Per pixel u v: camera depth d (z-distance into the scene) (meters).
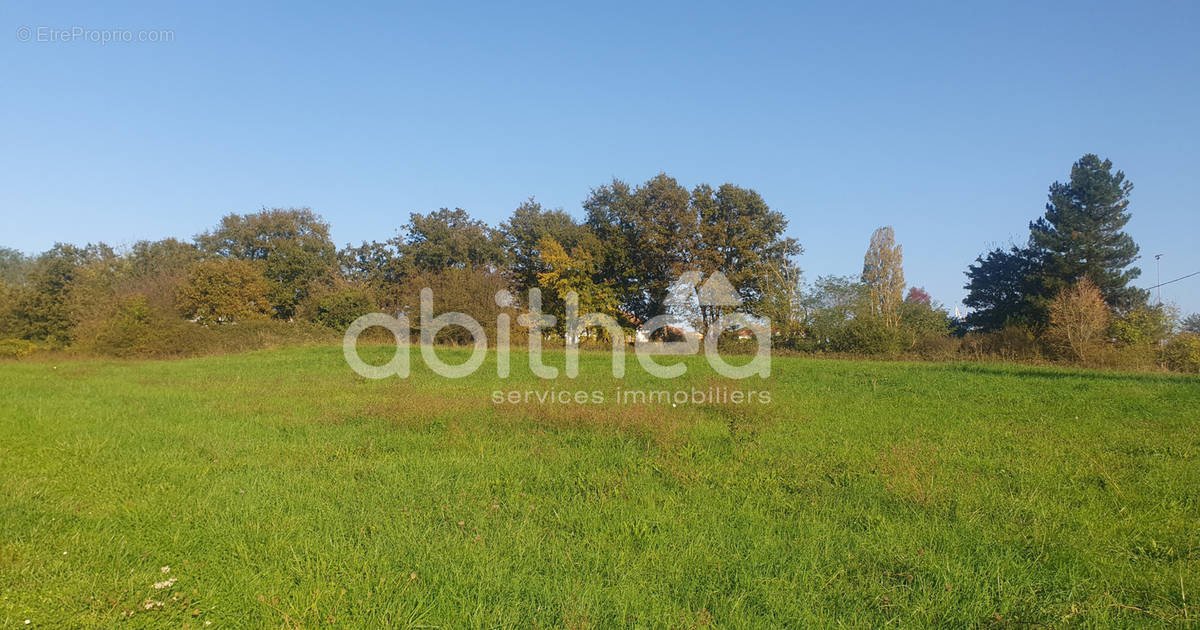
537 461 7.88
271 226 50.78
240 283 39.97
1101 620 3.95
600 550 5.03
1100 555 4.89
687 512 5.93
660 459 7.92
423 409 11.11
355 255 53.47
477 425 10.09
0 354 29.98
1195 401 12.50
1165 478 6.93
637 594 4.27
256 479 6.95
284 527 5.46
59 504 5.95
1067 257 38.28
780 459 7.91
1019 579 4.47
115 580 4.34
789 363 21.25
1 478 6.83
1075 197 39.91
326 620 3.89
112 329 28.23
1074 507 6.04
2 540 5.02
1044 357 26.17
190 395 13.78
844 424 10.27
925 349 29.55
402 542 5.13
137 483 6.78
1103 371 18.38
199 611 4.00
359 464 7.70
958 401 12.77
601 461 7.87
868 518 5.71
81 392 14.29
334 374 18.50
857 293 32.91
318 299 38.25
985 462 7.72
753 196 39.81
